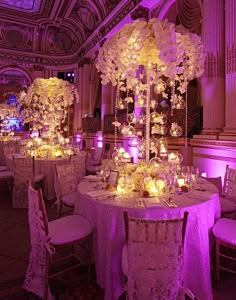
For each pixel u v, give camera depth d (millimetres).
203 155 5578
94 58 13555
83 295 2473
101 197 2654
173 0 7176
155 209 2314
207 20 5488
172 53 2680
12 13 12562
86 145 13438
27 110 9000
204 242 2463
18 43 14570
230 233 2572
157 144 4074
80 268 2926
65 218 2904
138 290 1890
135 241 1837
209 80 5457
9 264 3047
